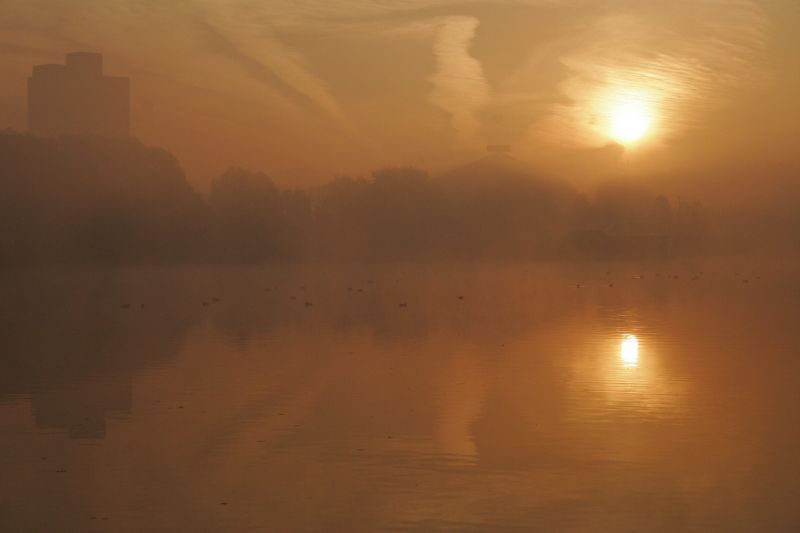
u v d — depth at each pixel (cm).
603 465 2050
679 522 1667
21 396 2970
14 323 5609
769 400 2786
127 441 2319
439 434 2362
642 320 5553
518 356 3850
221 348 4228
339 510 1744
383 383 3167
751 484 1895
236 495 1847
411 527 1652
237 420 2561
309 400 2853
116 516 1730
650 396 2869
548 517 1698
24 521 1711
